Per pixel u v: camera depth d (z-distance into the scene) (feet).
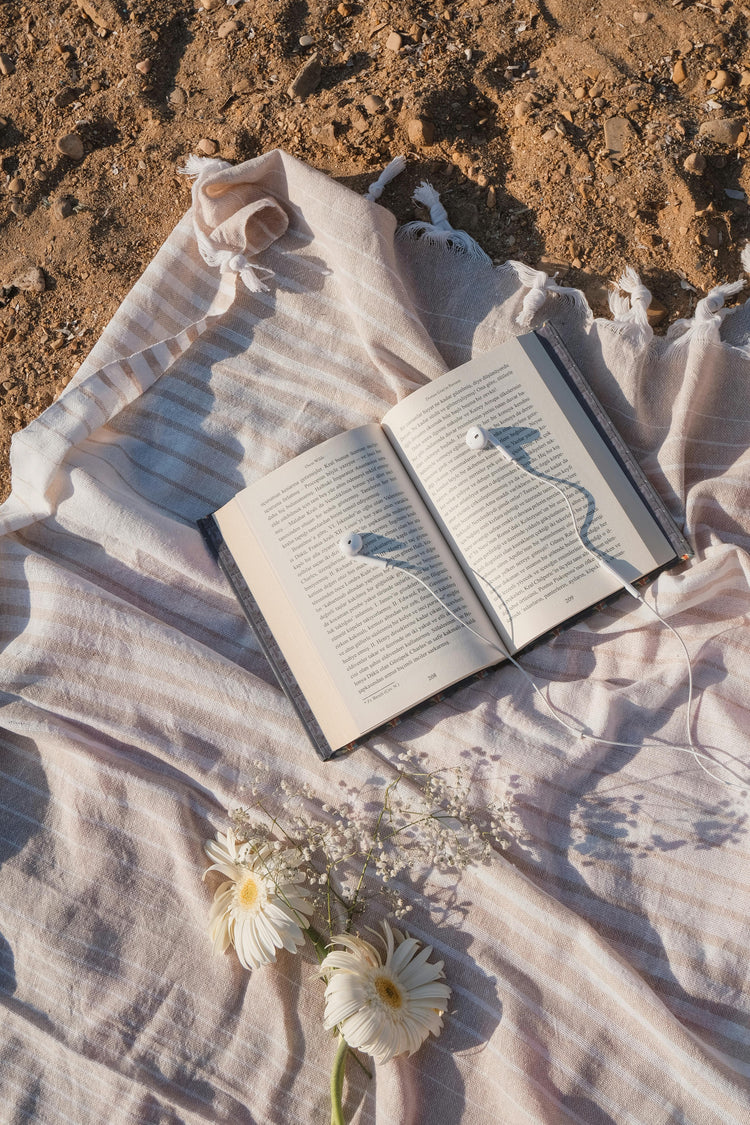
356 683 5.24
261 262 6.19
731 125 6.01
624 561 5.31
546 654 5.47
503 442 5.46
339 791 5.31
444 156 6.24
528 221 6.10
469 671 5.19
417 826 5.19
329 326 6.06
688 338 5.60
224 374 6.09
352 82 6.47
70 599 5.62
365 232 5.81
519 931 4.99
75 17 6.97
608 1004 4.82
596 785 5.21
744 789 5.04
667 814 5.08
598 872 5.07
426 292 6.04
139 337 6.10
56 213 6.64
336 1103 4.71
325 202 5.89
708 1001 4.80
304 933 5.12
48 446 5.78
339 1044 4.81
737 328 5.72
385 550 5.36
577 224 6.00
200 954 5.27
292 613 5.41
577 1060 4.80
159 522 5.71
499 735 5.29
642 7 6.35
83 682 5.54
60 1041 5.17
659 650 5.38
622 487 5.40
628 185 6.01
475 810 5.21
